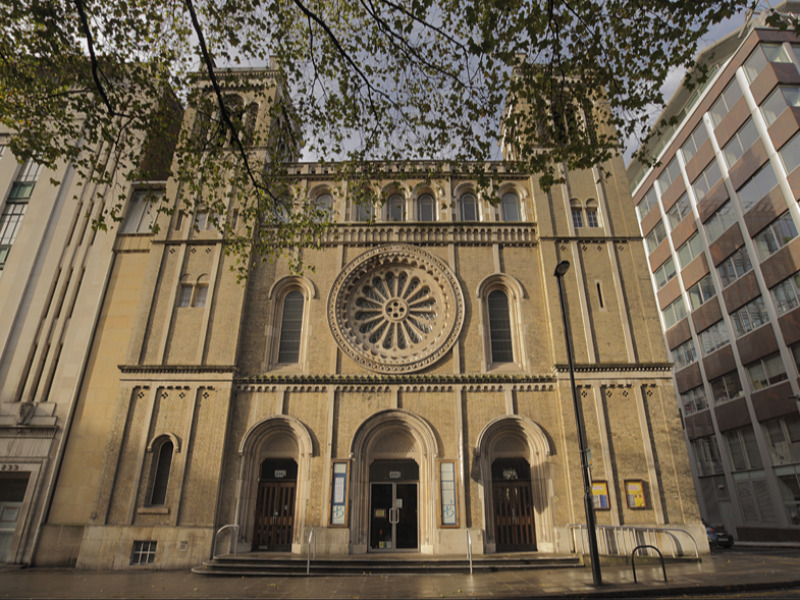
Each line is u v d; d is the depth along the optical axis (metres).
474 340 23.08
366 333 23.97
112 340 24.28
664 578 13.74
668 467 20.30
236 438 21.14
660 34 12.46
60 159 28.08
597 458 20.33
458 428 21.19
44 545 20.62
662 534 18.88
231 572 17.08
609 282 23.59
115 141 15.95
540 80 13.58
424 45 13.68
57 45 13.96
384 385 21.98
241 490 20.36
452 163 15.70
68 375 23.56
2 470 21.95
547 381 21.95
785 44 31.39
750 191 32.12
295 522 20.12
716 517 35.84
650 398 21.38
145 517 19.66
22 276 25.59
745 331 32.50
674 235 41.16
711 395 36.22
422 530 20.28
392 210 26.56
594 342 22.44
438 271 24.38
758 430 31.12
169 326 22.91
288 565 17.47
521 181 26.58
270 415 21.41
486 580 15.12
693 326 38.56
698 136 37.91
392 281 25.19
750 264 32.12
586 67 13.09
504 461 21.77
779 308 29.55
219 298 23.42
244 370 22.59
